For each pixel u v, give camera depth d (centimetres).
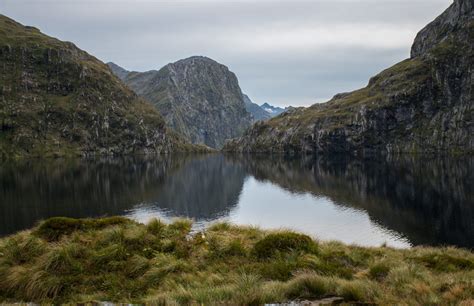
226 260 1742
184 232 2067
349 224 7175
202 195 11950
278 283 1338
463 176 14012
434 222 7175
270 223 7494
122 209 9069
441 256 2044
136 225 2095
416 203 9231
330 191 11931
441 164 19788
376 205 9206
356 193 11312
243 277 1395
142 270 1606
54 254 1614
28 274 1508
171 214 8625
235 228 2262
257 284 1315
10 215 7975
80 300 1387
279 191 12600
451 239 5909
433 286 1340
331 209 8931
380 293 1249
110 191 11950
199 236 1977
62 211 8569
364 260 1897
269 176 17600
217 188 13750
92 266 1623
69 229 1969
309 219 7806
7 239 1938
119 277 1565
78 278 1534
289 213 8631
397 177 14712
